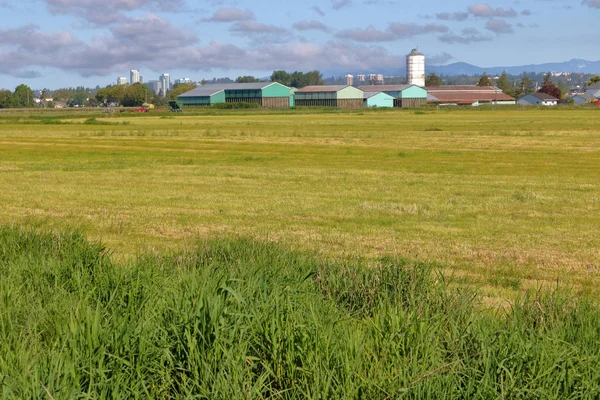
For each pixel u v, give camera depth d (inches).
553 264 502.9
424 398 205.3
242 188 983.0
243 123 3132.4
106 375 223.6
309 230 644.1
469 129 2458.2
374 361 225.9
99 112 5487.2
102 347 228.4
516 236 618.5
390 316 252.5
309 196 894.4
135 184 1034.7
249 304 266.5
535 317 289.0
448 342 246.4
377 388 209.3
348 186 1007.0
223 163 1378.0
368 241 588.4
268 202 839.1
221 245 412.8
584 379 216.2
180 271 340.8
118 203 833.5
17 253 414.6
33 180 1088.8
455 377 214.8
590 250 556.7
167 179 1098.7
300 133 2284.7
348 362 217.3
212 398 209.3
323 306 290.5
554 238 610.9
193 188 982.4
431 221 702.5
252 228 653.9
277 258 382.3
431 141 1921.8
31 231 462.3
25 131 2524.6
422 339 236.5
